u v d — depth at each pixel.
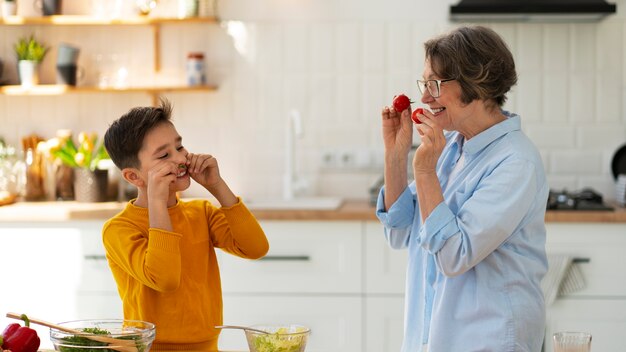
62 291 3.67
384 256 3.60
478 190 1.92
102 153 3.99
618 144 4.14
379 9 4.17
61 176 4.10
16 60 4.22
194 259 2.16
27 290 3.68
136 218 2.13
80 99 4.27
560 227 3.54
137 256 2.04
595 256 3.54
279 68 4.21
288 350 1.75
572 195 3.74
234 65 4.22
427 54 2.01
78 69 4.19
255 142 4.25
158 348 2.08
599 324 3.54
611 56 4.11
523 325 1.95
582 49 4.12
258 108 4.23
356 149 4.22
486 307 1.96
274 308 3.62
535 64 4.14
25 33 4.25
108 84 4.12
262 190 4.26
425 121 1.93
